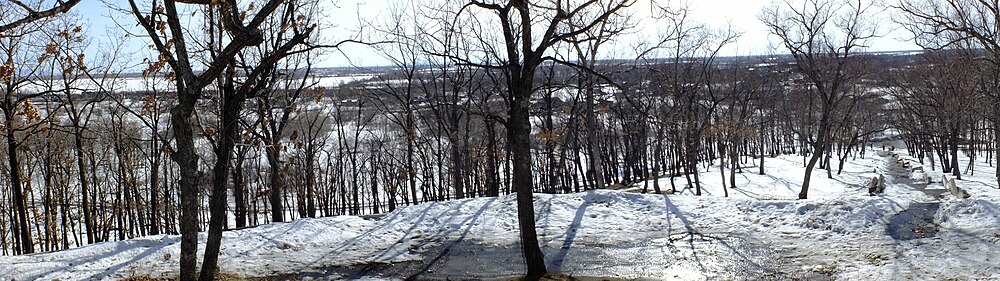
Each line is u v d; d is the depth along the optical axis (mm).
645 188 38375
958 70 38375
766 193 40719
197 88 11281
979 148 60281
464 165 42844
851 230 16375
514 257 16078
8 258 15156
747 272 13992
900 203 17812
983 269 12445
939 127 43250
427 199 44125
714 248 16078
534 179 51875
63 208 30656
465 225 19359
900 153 68938
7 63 18031
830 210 17609
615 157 53750
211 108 22594
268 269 15305
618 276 14156
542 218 19656
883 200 17984
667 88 43906
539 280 13594
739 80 56094
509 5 12703
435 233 18766
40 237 30141
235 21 11352
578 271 14672
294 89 33000
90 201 38656
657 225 18656
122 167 32094
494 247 17141
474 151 43906
